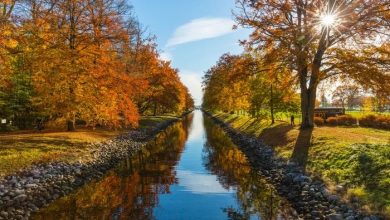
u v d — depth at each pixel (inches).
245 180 836.0
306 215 540.4
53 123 1461.6
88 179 815.1
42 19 1048.2
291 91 1227.2
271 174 847.1
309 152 876.6
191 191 733.9
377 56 1030.4
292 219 537.0
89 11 1205.7
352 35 1031.6
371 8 995.3
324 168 734.5
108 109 1208.2
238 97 2123.5
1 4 935.0
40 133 1247.5
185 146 1552.7
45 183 668.1
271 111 1697.8
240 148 1421.0
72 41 1181.1
